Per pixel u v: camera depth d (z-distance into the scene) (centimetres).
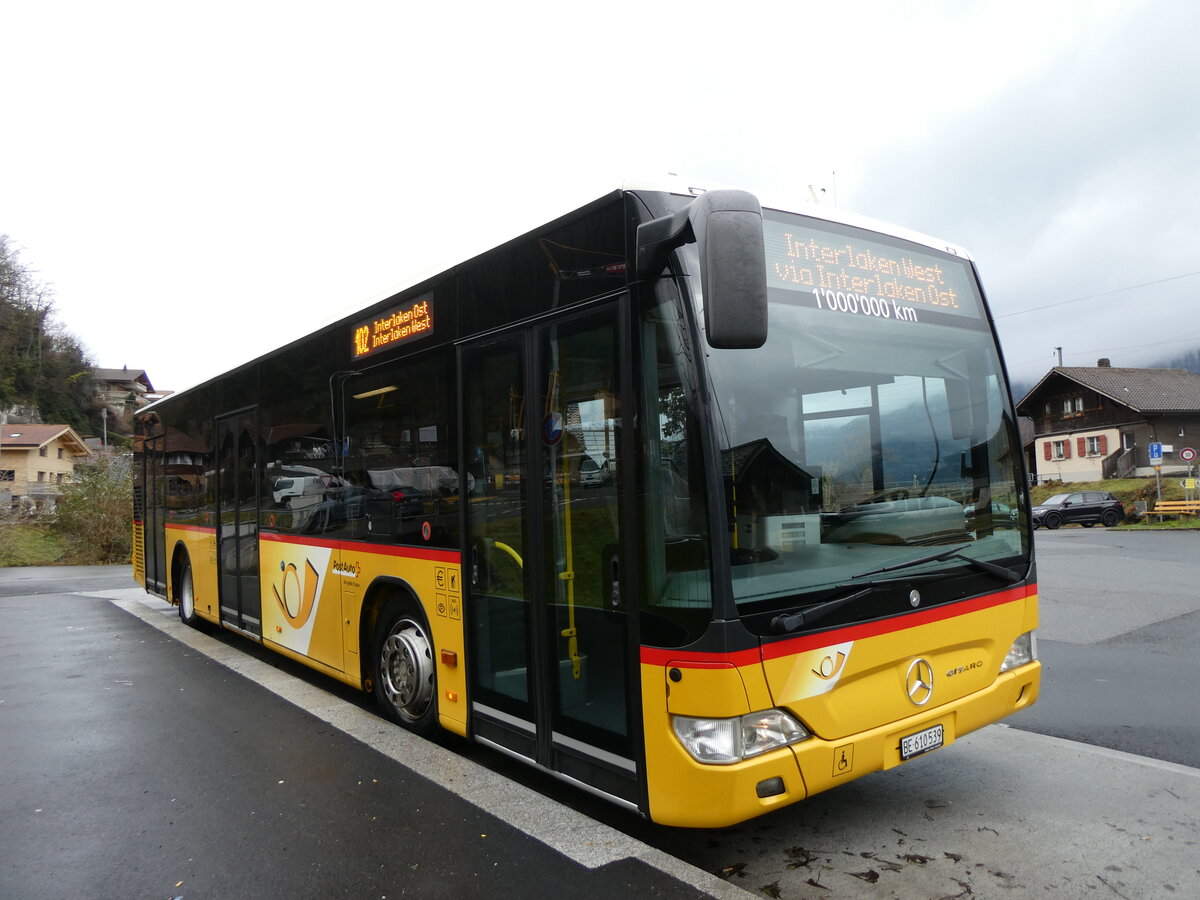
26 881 359
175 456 1018
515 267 427
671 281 336
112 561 2469
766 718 319
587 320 377
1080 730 552
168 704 648
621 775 353
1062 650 816
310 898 339
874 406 383
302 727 579
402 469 527
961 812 414
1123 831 389
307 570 655
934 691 373
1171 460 4891
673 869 357
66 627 1060
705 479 318
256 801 445
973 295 452
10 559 2405
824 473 355
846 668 339
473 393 459
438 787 459
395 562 533
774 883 346
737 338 288
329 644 624
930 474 397
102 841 399
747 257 290
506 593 433
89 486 2527
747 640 314
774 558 330
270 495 726
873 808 422
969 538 407
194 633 981
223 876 360
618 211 360
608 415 362
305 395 665
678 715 323
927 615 370
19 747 545
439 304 492
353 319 592
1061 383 5547
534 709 411
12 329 7388
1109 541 2500
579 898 333
